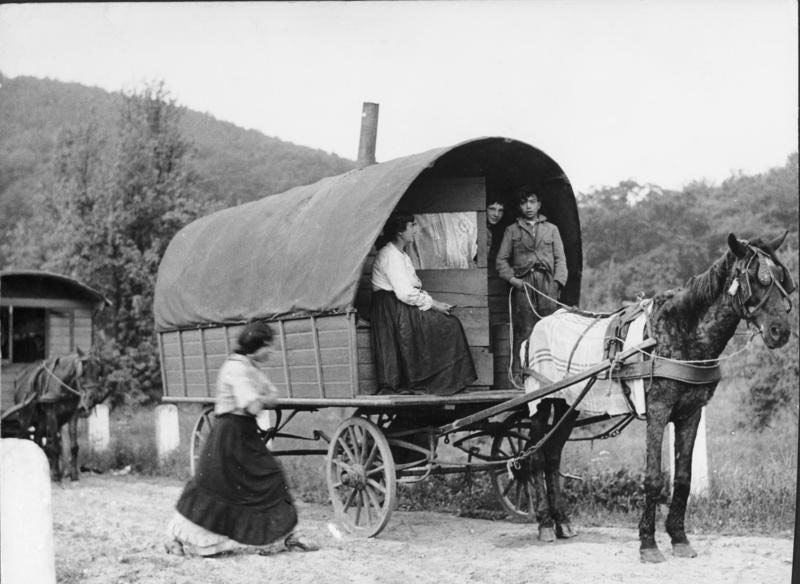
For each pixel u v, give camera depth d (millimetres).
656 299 7426
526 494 9641
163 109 26438
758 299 6727
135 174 25625
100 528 9227
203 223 11609
